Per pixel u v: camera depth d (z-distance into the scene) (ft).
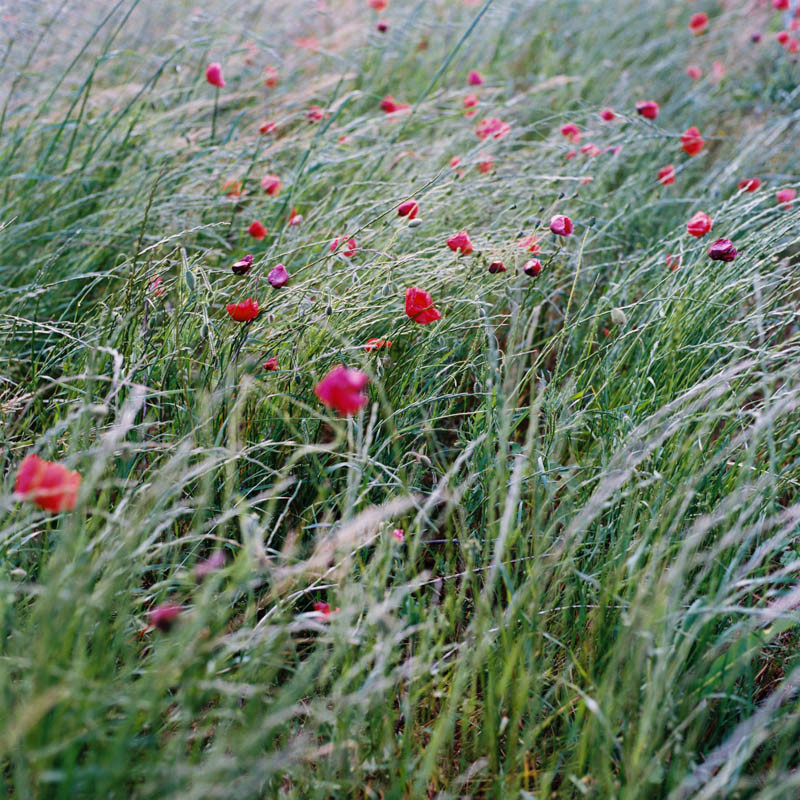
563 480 7.13
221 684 5.91
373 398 7.60
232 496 6.86
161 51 11.87
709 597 6.44
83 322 7.83
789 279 8.00
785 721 6.31
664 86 13.48
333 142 9.99
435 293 8.29
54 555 6.23
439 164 10.18
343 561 6.48
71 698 5.64
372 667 6.50
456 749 6.57
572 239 9.52
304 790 6.19
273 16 12.61
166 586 6.47
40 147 9.96
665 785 6.22
